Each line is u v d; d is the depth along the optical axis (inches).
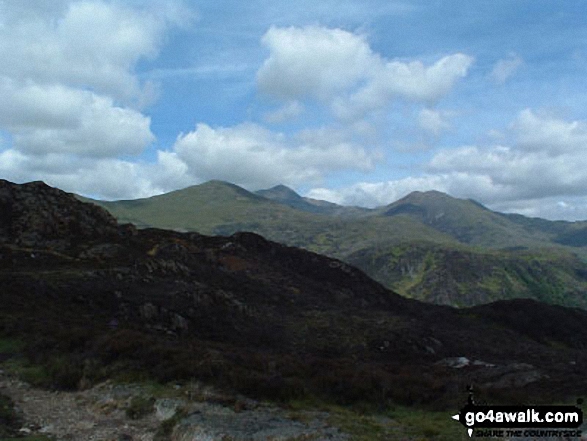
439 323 3971.5
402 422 930.7
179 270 2950.3
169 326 2052.2
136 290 2285.9
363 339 2696.9
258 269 3882.9
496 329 4148.6
